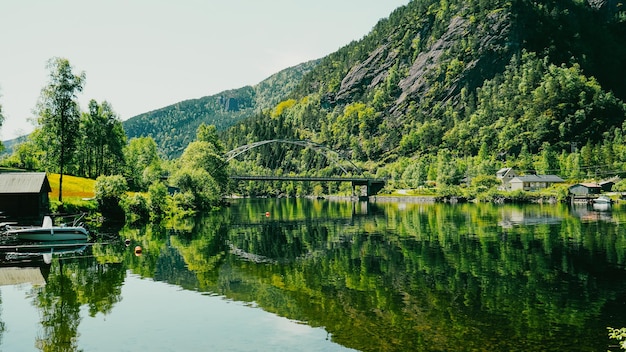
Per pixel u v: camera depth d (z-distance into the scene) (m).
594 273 34.53
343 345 20.94
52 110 65.06
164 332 22.41
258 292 29.66
